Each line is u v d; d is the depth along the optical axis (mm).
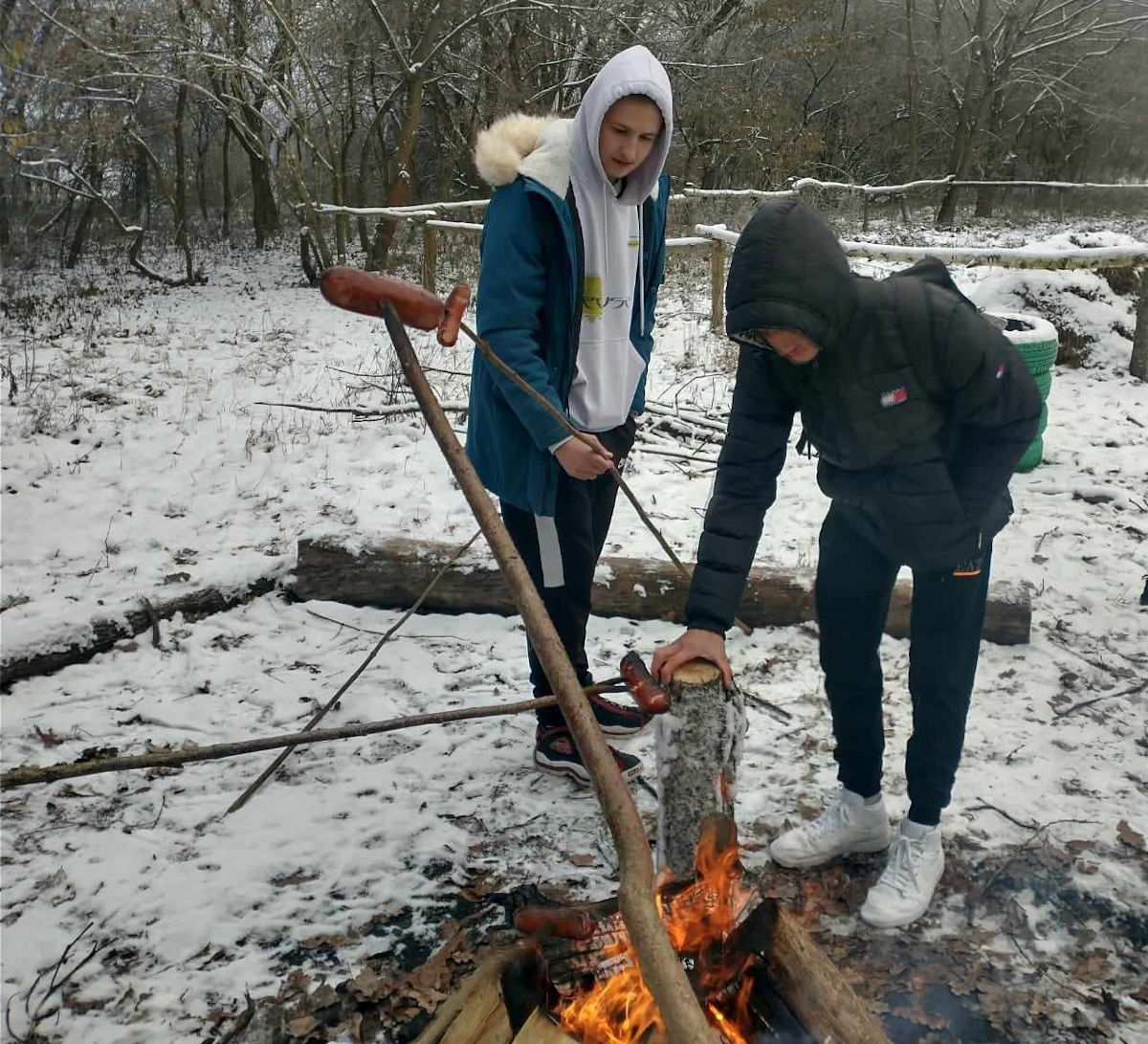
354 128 21328
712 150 25344
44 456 6918
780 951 2256
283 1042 2514
